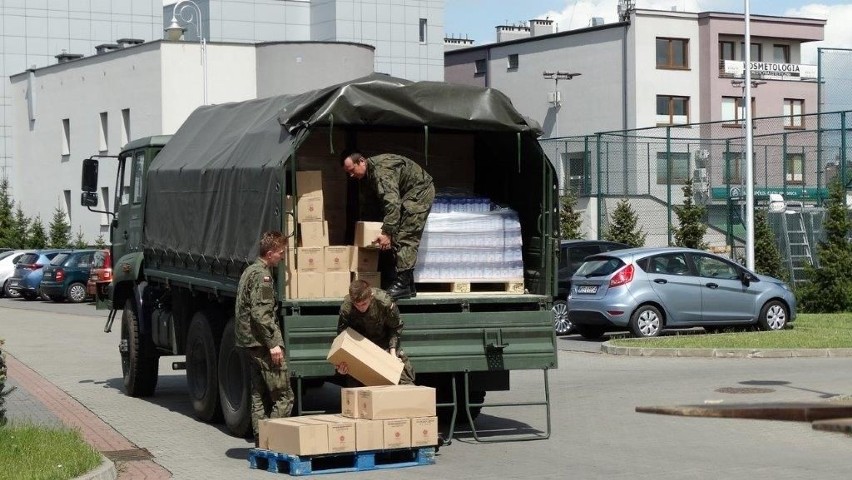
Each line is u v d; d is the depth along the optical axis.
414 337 11.92
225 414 13.16
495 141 13.35
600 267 24.33
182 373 20.08
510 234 12.70
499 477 10.42
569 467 10.86
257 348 11.42
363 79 12.14
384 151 13.24
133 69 54.22
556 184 12.68
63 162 61.88
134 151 17.30
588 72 64.81
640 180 49.19
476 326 12.12
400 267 11.89
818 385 16.09
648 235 39.81
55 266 44.66
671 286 23.97
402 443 10.97
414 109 12.13
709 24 64.19
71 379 19.14
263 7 73.06
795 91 67.94
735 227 39.75
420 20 74.94
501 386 12.95
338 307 11.80
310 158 12.85
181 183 14.70
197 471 11.07
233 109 14.57
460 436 12.88
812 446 11.73
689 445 12.00
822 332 23.48
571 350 22.56
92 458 10.83
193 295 14.17
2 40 70.00
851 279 31.48
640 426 13.34
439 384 13.22
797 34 68.06
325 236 11.90
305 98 12.20
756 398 14.90
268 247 11.31
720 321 24.30
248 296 11.33
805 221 35.75
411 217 11.93
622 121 63.16
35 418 14.46
